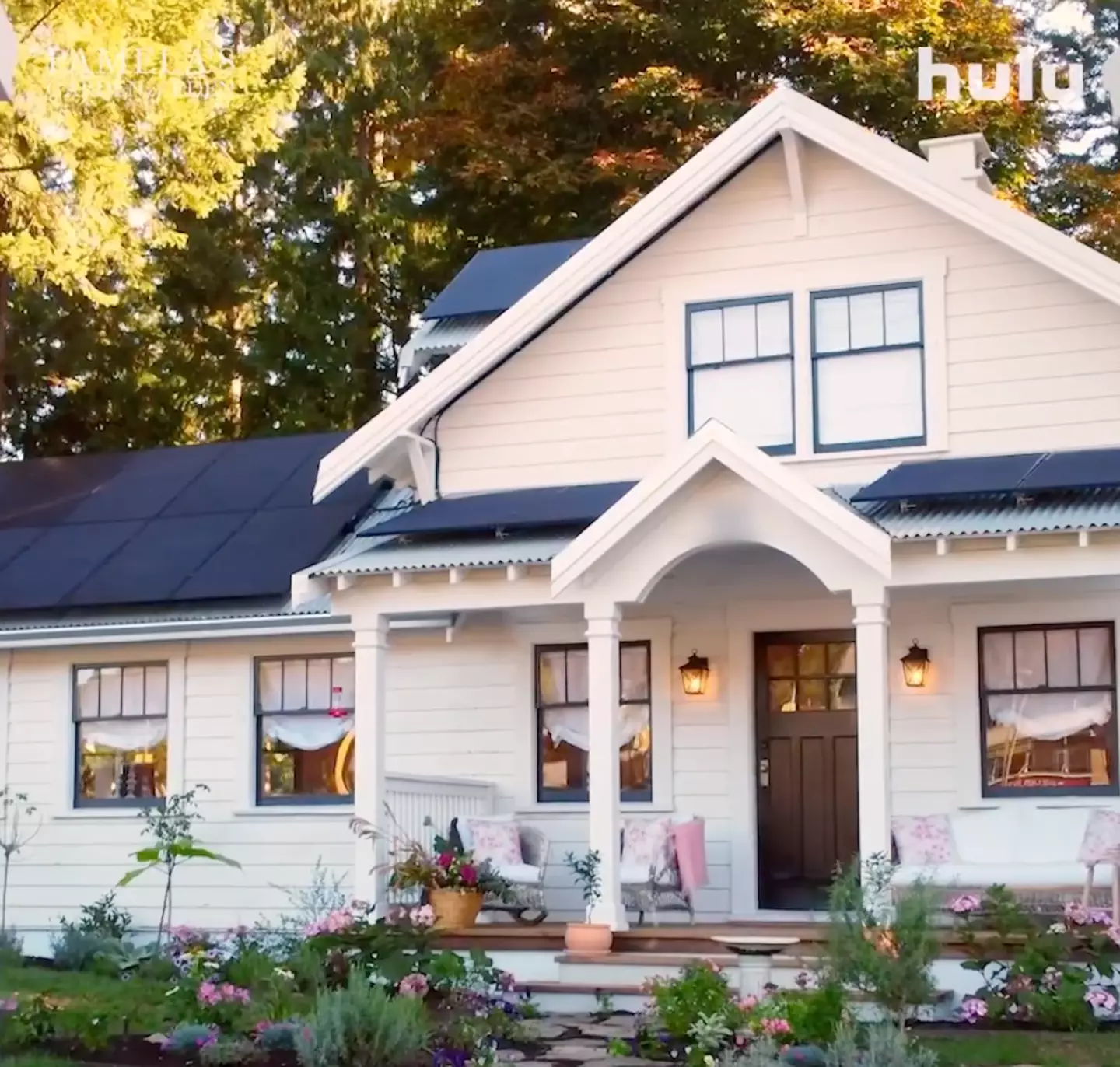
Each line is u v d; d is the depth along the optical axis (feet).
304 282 103.96
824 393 49.90
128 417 103.14
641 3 101.40
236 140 80.28
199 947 42.96
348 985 36.37
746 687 50.93
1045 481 43.78
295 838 55.01
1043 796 47.24
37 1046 34.37
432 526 49.57
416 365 60.44
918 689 48.83
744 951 39.96
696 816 50.52
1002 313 48.34
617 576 45.32
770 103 49.44
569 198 99.30
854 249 49.96
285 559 56.13
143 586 56.95
